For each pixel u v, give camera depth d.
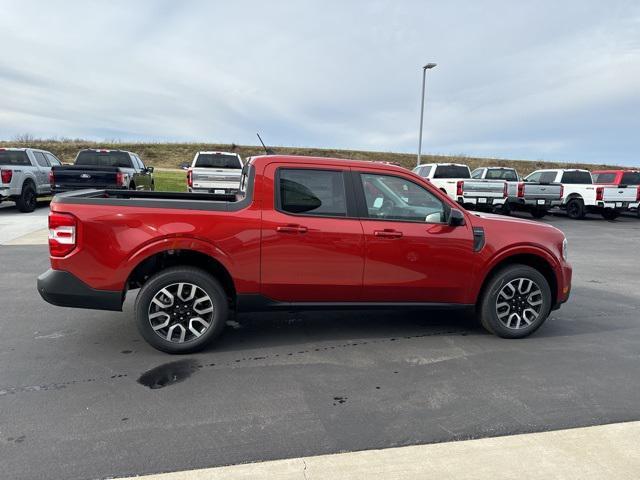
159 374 3.83
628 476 2.60
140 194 5.22
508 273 4.72
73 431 2.97
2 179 13.54
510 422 3.17
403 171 4.52
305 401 3.43
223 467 2.63
